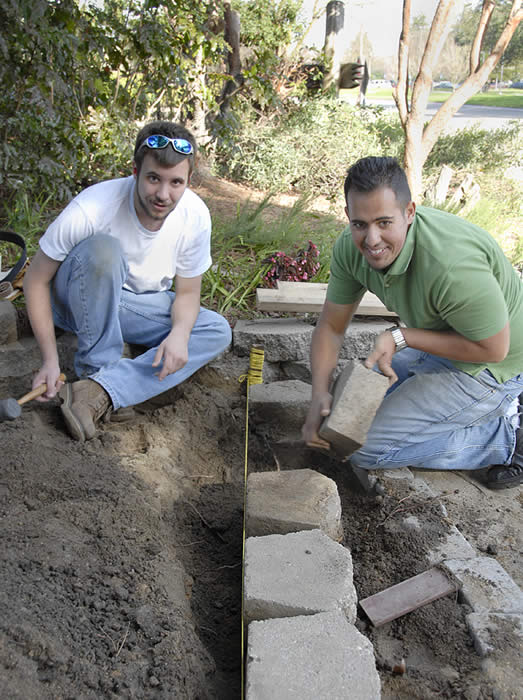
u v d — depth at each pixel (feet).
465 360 8.52
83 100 17.12
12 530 6.79
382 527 8.77
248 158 25.18
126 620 6.07
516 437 9.64
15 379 10.27
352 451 7.95
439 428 9.50
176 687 5.54
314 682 5.40
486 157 32.68
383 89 93.71
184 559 7.99
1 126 14.44
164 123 8.44
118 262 9.14
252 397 11.15
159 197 8.51
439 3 23.26
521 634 6.92
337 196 24.99
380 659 6.82
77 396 9.20
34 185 15.67
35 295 9.12
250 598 6.39
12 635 5.25
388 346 8.29
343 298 9.16
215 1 21.13
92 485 7.88
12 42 14.33
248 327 12.67
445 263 7.71
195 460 10.21
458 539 8.48
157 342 10.68
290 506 7.89
